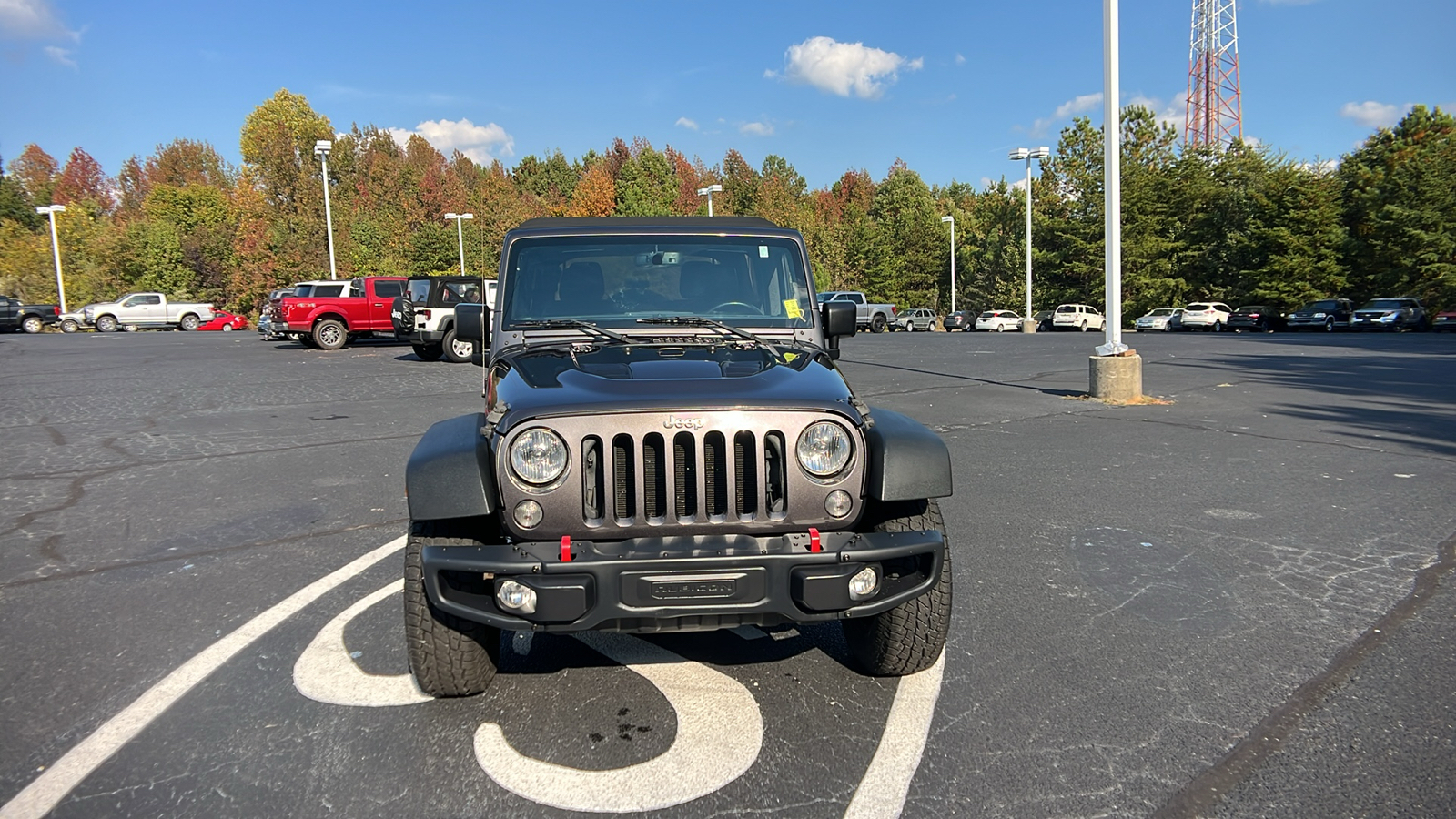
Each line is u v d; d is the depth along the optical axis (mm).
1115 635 4133
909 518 3289
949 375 16391
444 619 3271
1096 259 52719
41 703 3516
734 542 3000
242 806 2773
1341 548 5484
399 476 7859
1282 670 3725
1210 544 5602
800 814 2721
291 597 4758
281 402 12984
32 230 87688
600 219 4648
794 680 3703
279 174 63500
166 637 4203
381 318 25734
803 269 4566
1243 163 51688
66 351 25578
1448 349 23281
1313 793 2795
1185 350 23281
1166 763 2992
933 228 74375
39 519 6453
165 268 62688
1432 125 47531
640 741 3189
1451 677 3623
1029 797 2793
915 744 3139
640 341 4102
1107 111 12094
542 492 2996
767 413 3082
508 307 4328
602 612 2893
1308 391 13516
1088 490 7141
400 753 3113
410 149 101000
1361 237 46062
